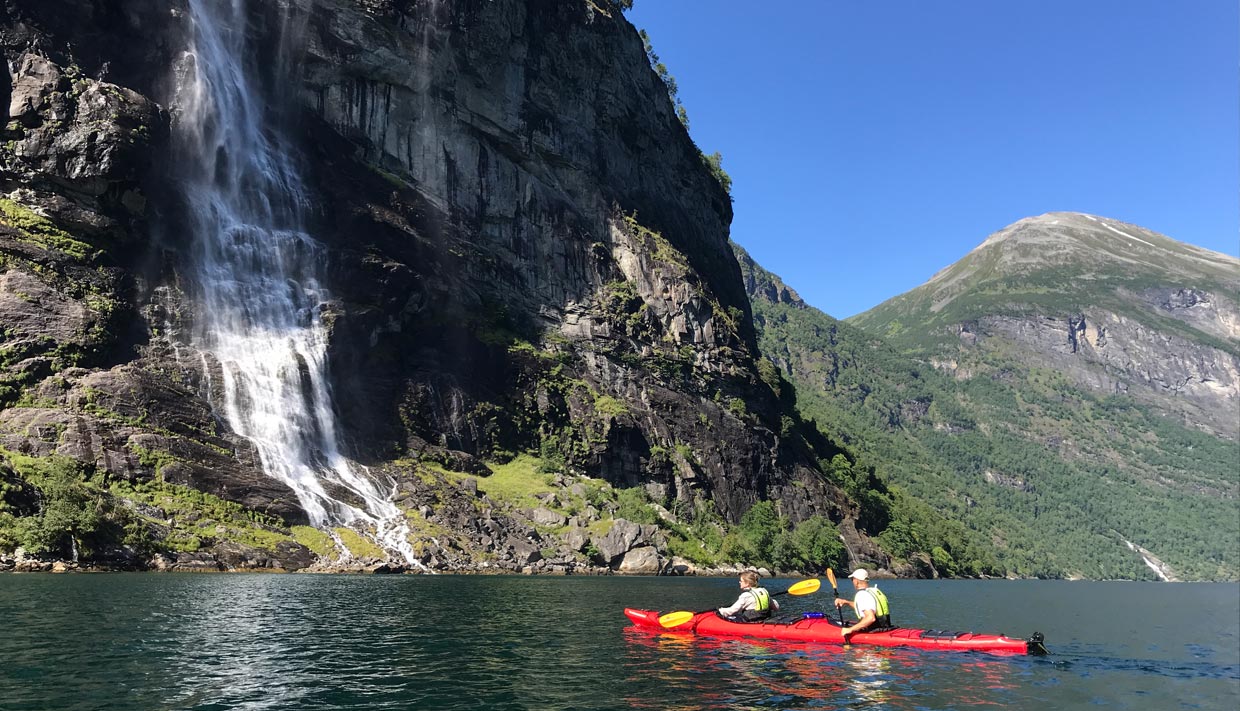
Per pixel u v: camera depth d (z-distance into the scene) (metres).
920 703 18.86
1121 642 37.31
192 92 80.38
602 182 125.81
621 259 122.38
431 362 90.06
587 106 126.25
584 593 47.59
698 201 154.12
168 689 18.56
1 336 58.12
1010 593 92.62
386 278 88.88
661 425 109.00
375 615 32.41
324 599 37.34
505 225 110.75
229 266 78.06
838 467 140.25
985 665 23.97
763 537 101.75
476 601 39.72
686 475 105.19
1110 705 19.61
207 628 27.11
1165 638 40.41
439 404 87.12
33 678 18.89
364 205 93.81
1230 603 87.88
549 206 116.00
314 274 85.12
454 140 107.50
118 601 32.41
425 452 81.69
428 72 104.19
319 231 89.38
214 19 87.12
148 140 71.81
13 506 45.94
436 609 35.53
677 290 123.25
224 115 83.88
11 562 43.22
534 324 109.00
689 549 87.56
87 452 53.38
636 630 30.09
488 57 111.38
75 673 19.56
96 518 47.31
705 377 120.69
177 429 61.44
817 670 22.38
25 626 25.72
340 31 97.69
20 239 62.97
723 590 55.44
